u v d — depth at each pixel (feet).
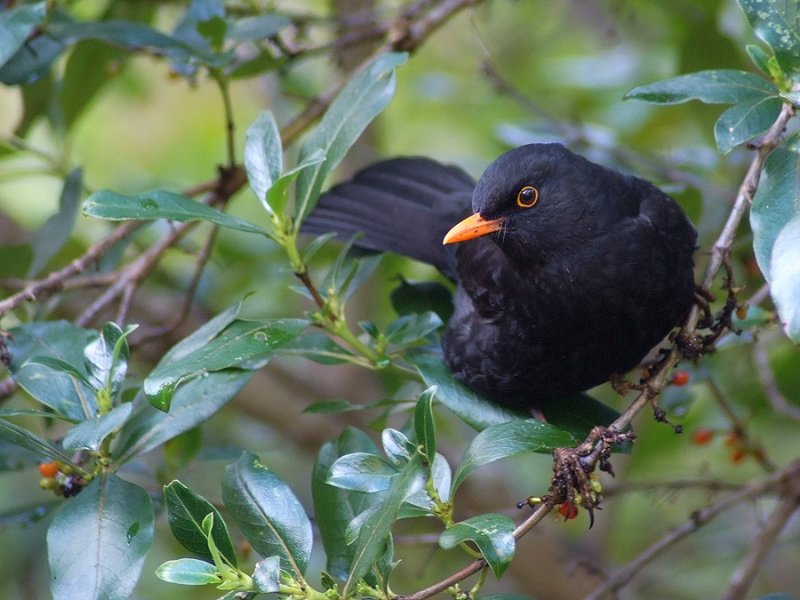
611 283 26.58
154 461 36.88
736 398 38.32
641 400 23.85
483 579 20.17
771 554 37.88
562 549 40.78
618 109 44.88
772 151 22.27
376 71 23.93
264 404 41.78
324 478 23.73
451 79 47.91
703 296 27.58
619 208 26.91
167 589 41.39
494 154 45.80
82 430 21.12
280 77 38.68
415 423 20.79
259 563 19.63
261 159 24.00
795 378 37.81
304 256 23.80
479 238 28.45
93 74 34.63
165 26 47.24
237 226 22.90
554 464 22.58
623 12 45.21
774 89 23.31
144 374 40.40
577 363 27.43
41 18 26.61
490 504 41.86
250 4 34.30
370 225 33.71
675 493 35.12
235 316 23.00
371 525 19.81
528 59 49.16
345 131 23.67
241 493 21.77
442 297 30.66
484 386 27.73
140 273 30.63
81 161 50.24
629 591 40.63
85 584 21.06
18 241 40.60
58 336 25.00
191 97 52.34
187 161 50.96
